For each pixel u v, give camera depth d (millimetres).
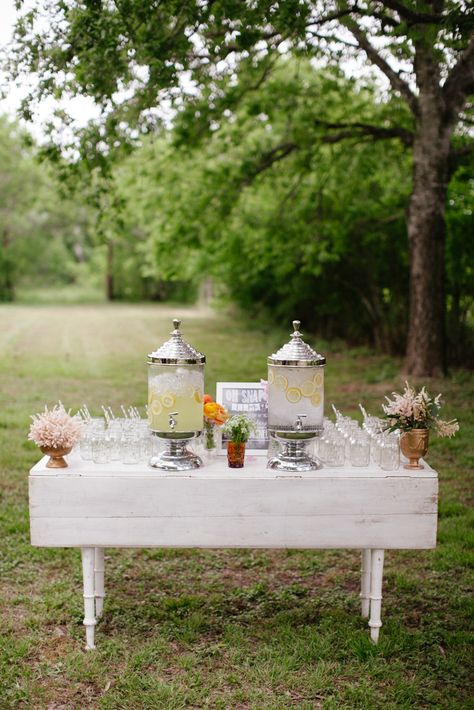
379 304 14195
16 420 8133
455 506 5328
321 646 3355
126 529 3332
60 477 3311
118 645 3395
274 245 13594
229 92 10086
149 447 3617
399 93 10477
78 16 5723
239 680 3115
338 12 6641
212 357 14062
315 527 3328
